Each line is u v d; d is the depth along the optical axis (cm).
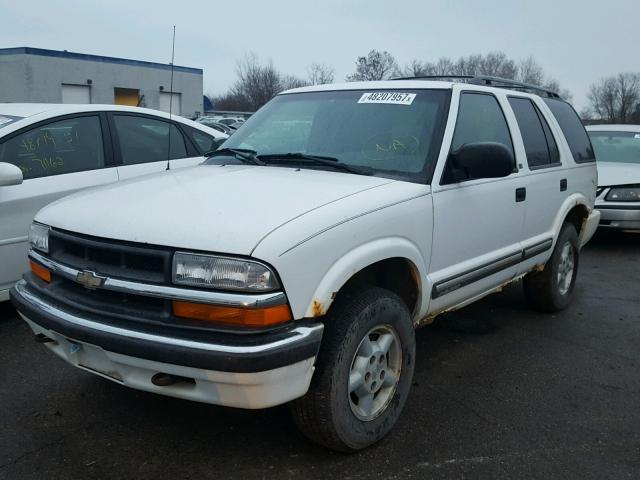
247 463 298
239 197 291
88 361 284
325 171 347
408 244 318
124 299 268
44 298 296
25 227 464
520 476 293
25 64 3216
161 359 250
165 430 327
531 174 447
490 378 406
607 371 423
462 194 362
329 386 278
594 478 293
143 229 265
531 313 550
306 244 260
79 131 519
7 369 396
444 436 328
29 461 296
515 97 465
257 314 246
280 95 452
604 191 833
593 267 749
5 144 469
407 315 321
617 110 6562
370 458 305
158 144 573
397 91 392
